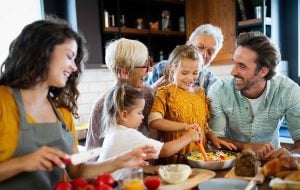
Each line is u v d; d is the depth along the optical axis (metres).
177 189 1.07
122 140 1.32
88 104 2.88
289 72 3.30
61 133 1.13
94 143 1.57
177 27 3.62
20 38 1.05
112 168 1.12
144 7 3.35
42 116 1.13
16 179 1.03
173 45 3.63
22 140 1.03
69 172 1.16
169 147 1.33
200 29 2.14
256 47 1.59
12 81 1.07
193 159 1.35
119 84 1.58
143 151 1.15
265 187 1.09
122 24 3.14
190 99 1.62
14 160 0.92
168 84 1.70
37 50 1.02
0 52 2.63
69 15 2.77
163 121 1.50
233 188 1.05
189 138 1.41
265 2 2.88
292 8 3.20
